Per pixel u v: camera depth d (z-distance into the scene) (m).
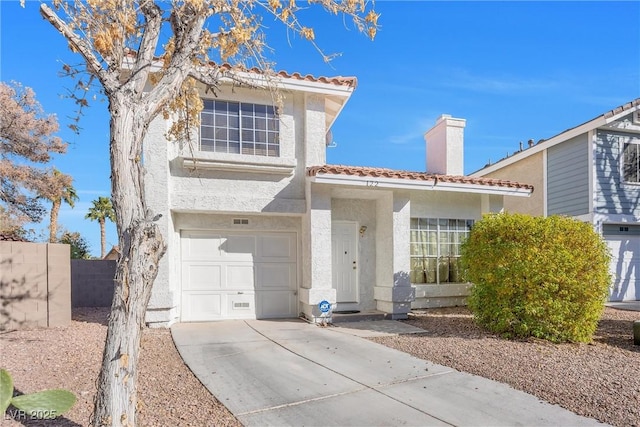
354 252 11.58
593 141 14.30
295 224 11.04
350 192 10.89
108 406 3.36
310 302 9.94
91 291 14.20
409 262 10.94
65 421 4.13
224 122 10.19
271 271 10.83
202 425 4.18
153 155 9.19
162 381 5.57
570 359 6.60
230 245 10.57
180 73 4.66
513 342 7.77
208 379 5.68
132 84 4.17
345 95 10.83
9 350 6.95
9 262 8.78
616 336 8.54
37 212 17.62
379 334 8.67
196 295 10.26
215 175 10.04
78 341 7.72
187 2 4.62
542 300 7.83
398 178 10.18
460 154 14.45
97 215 37.50
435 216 12.34
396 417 4.43
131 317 3.57
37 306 9.07
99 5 4.29
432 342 7.81
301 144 10.80
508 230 8.42
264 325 9.66
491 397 4.98
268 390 5.27
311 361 6.60
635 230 14.81
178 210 9.74
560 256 7.81
